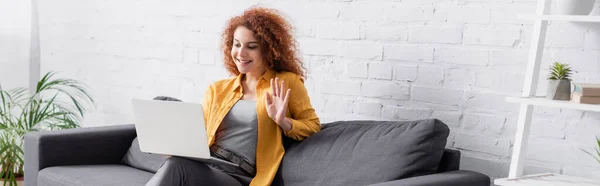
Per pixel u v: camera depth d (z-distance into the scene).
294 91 3.46
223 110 3.50
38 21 5.16
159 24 4.44
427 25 3.41
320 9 3.76
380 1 3.55
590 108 2.62
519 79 3.16
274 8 3.94
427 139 2.99
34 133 3.74
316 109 3.83
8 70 5.12
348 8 3.66
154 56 4.49
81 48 4.89
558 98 2.77
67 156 3.76
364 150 3.12
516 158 2.92
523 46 3.14
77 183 3.46
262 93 3.45
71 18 4.93
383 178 2.99
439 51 3.38
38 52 5.21
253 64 3.47
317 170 3.20
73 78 4.96
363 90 3.64
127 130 3.97
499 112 3.23
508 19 3.18
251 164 3.42
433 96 3.42
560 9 2.83
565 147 3.08
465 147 3.35
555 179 2.91
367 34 3.60
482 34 3.25
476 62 3.28
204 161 3.26
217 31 4.16
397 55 3.51
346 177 3.09
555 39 3.07
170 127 3.18
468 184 2.91
